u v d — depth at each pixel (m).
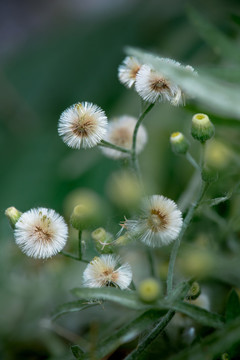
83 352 0.28
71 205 0.35
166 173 0.40
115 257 0.29
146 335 0.29
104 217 0.30
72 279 0.36
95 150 0.45
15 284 0.36
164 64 0.28
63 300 0.36
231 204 0.33
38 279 0.36
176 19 0.52
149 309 0.27
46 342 0.34
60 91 0.58
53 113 0.58
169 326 0.31
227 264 0.30
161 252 0.34
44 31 0.64
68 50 0.60
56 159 0.52
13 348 0.35
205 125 0.29
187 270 0.29
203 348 0.26
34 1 0.73
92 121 0.29
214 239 0.33
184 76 0.27
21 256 0.36
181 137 0.31
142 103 0.30
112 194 0.31
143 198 0.29
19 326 0.35
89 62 0.57
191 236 0.33
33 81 0.60
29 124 0.58
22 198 0.50
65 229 0.29
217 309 0.32
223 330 0.26
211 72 0.30
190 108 0.30
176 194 0.37
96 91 0.56
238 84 0.30
